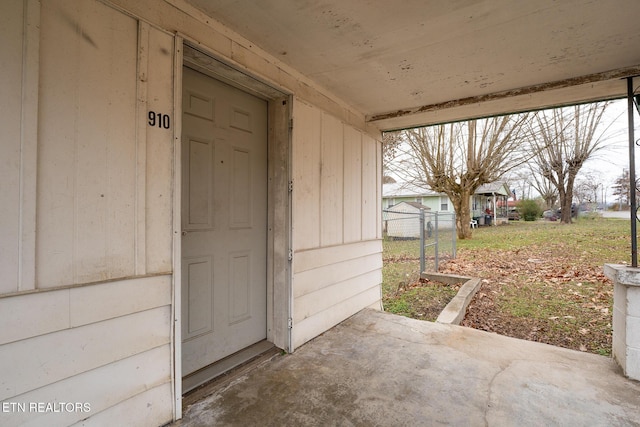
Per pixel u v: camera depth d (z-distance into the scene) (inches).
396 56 96.6
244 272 99.9
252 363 93.7
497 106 134.3
